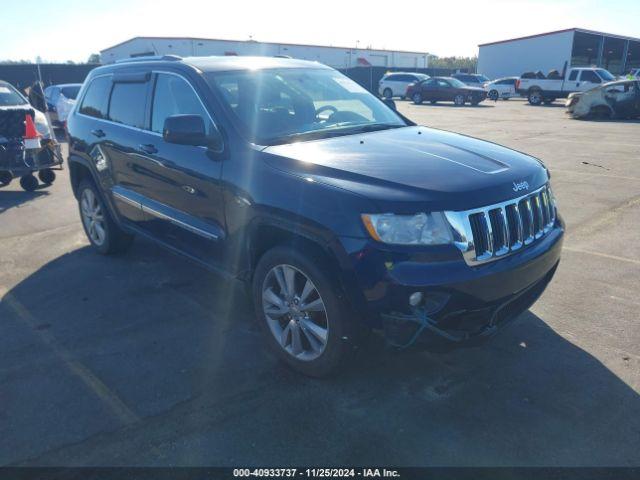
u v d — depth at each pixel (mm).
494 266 2986
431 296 2816
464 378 3369
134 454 2756
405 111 24609
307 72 4680
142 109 4633
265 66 4504
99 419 3033
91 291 4797
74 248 5988
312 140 3770
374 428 2922
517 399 3148
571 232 6039
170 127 3562
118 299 4621
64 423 3006
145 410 3107
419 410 3066
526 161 3631
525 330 3922
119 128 4879
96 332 4043
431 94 29422
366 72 43188
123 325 4148
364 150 3523
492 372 3424
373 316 2902
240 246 3666
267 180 3344
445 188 2949
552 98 28078
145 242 6148
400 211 2832
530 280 3244
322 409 3090
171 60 4477
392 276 2789
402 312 2824
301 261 3141
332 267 3055
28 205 7930
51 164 8906
